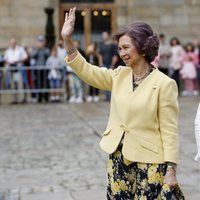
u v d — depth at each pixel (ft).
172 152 16.33
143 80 16.65
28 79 74.28
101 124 53.67
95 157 39.73
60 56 74.69
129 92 16.67
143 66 16.78
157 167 16.40
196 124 17.63
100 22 90.79
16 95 75.00
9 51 74.74
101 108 66.49
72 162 38.24
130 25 16.58
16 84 74.02
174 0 90.74
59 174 34.81
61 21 89.66
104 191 30.27
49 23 78.07
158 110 16.52
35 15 88.69
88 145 44.14
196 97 76.59
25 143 45.60
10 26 88.28
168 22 90.89
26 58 74.59
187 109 63.98
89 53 73.36
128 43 16.42
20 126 54.44
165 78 16.56
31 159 39.50
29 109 67.92
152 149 16.43
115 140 16.67
